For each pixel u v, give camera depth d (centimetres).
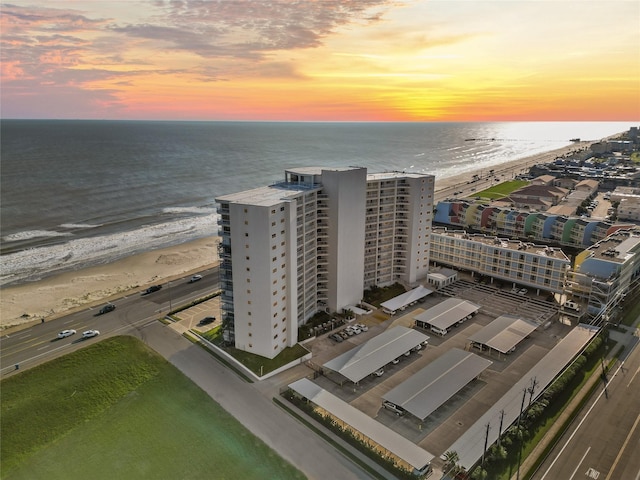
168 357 8188
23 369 7725
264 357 8050
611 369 7856
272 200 7812
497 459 5741
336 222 9219
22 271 13225
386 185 10706
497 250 11412
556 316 9869
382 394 7175
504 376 7675
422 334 8756
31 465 5703
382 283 11338
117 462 5738
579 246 15075
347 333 9069
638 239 11444
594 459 5816
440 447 6006
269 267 7575
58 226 17725
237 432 6256
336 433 6238
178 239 16562
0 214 18875
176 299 10800
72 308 10456
